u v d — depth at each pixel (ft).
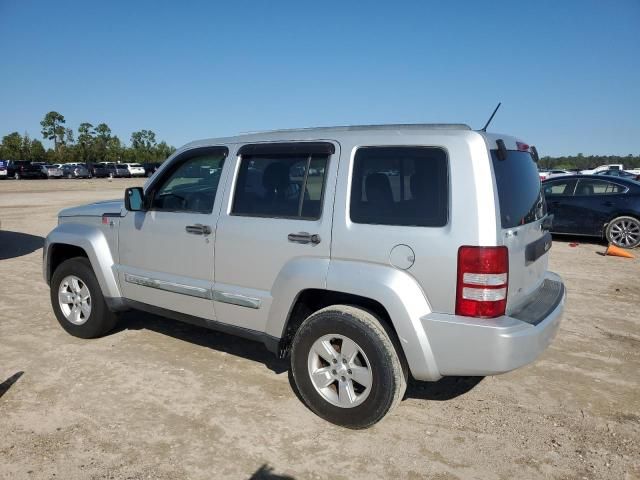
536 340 10.28
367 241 10.89
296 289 11.75
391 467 10.23
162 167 14.83
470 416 12.21
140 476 9.84
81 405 12.44
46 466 10.09
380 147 11.14
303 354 11.86
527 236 11.42
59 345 16.25
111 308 15.97
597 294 22.90
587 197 35.60
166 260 14.39
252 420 11.88
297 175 12.20
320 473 10.02
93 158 296.92
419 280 10.40
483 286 9.89
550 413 12.39
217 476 9.89
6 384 13.47
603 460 10.55
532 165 12.95
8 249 33.63
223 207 13.21
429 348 10.36
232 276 13.04
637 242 33.91
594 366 15.11
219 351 15.93
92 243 15.92
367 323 10.93
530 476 10.02
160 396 12.96
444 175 10.37
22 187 113.91
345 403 11.39
